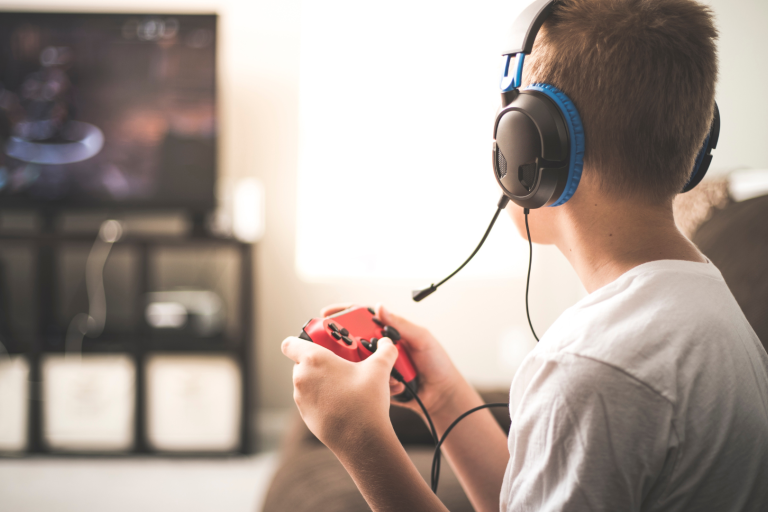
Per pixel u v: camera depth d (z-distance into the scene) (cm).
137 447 206
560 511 36
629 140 41
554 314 258
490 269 259
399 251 257
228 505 171
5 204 221
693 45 41
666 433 36
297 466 98
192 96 221
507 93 47
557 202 45
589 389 36
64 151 221
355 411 43
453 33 253
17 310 242
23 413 204
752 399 40
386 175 255
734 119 237
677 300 39
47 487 181
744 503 39
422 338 65
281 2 243
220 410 208
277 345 251
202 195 224
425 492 42
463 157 256
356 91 253
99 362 205
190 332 216
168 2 241
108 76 219
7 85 218
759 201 84
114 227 232
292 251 250
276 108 246
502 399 108
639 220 43
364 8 251
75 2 237
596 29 42
